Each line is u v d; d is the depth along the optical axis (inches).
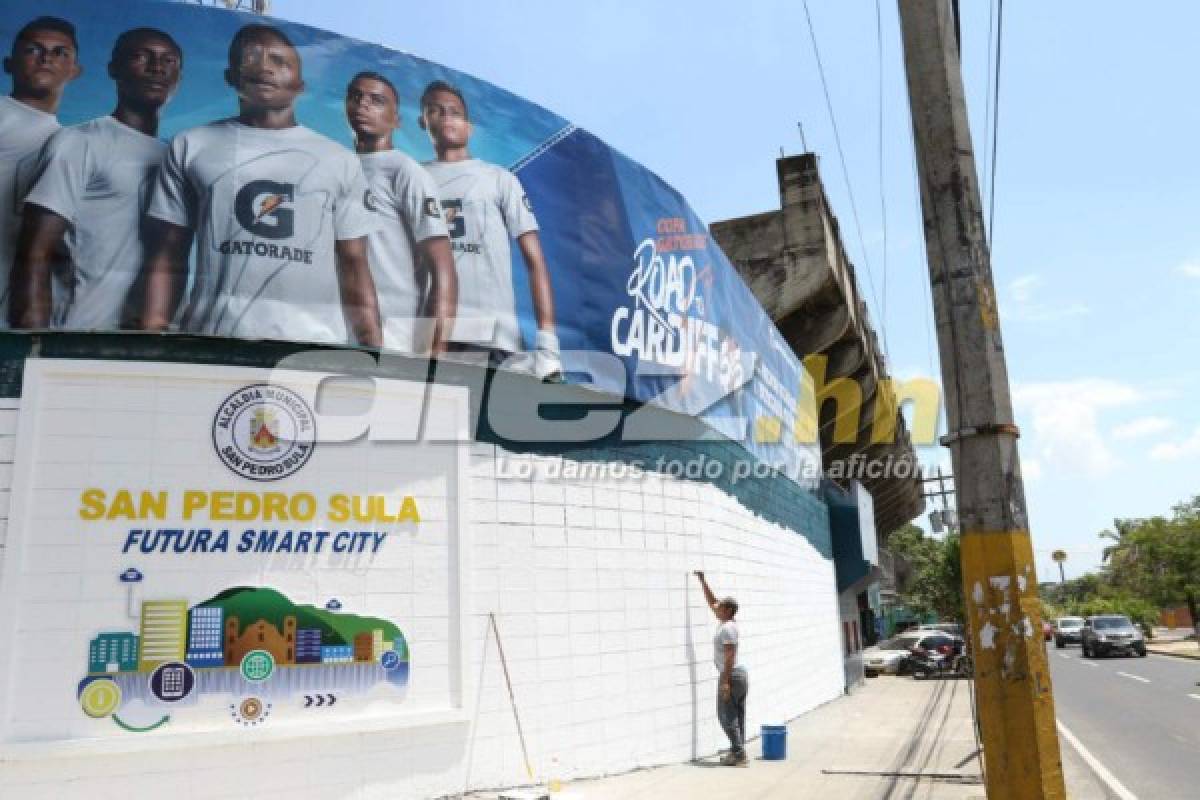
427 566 316.2
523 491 351.9
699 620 433.1
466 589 321.4
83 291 279.4
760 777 367.9
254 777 275.3
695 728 415.8
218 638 276.8
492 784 319.0
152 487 277.7
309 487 298.7
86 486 271.6
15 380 273.0
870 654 1173.7
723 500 484.7
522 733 332.2
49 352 277.4
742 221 838.5
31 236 278.2
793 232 823.1
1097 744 497.4
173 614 272.8
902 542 3019.2
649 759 385.1
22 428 269.4
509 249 359.9
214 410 289.7
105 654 264.1
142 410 281.6
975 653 216.8
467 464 332.5
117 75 296.0
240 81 311.0
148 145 294.5
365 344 314.0
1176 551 2101.4
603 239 401.4
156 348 287.1
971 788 344.8
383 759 296.2
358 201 322.7
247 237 300.2
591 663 364.8
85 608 264.7
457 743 312.2
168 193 293.3
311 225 311.6
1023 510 218.7
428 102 348.2
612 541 386.3
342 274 314.3
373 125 332.2
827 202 851.4
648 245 430.6
